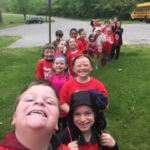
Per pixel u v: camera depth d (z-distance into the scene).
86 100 0.95
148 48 6.16
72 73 2.82
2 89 3.61
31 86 0.59
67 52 2.86
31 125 0.48
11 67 4.96
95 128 1.02
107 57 4.64
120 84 3.56
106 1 26.55
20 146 0.50
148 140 2.17
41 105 0.53
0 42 9.00
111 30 4.89
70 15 34.84
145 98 3.01
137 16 19.17
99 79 3.88
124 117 2.58
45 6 37.19
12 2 30.44
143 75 3.89
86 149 0.99
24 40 9.36
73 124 1.00
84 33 4.23
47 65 2.39
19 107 0.53
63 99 1.62
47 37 10.11
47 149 0.55
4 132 2.32
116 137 2.21
